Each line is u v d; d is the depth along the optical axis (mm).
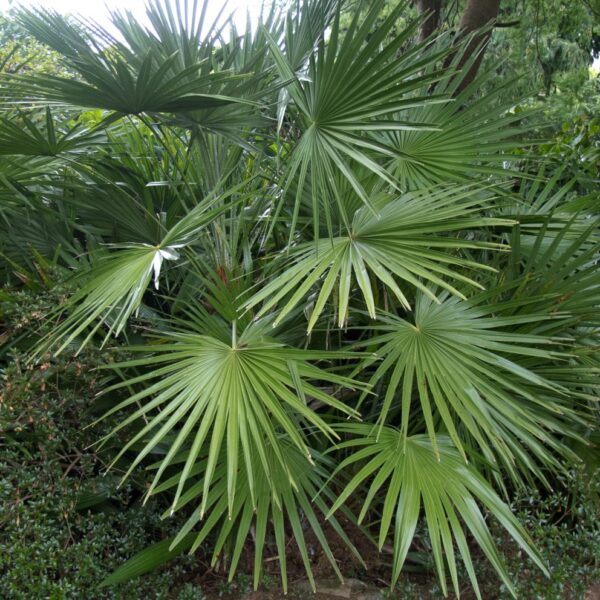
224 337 2758
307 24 3246
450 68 2627
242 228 3172
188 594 2559
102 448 2828
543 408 2812
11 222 3395
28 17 2900
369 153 3182
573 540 2734
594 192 3400
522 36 7371
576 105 8414
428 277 2330
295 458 2598
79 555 2477
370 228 2631
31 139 3123
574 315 2852
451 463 2479
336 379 2365
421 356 2525
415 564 3014
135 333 3086
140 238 3523
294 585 2834
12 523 2441
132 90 2693
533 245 3195
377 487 2336
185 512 2896
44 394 2658
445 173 3242
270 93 3061
